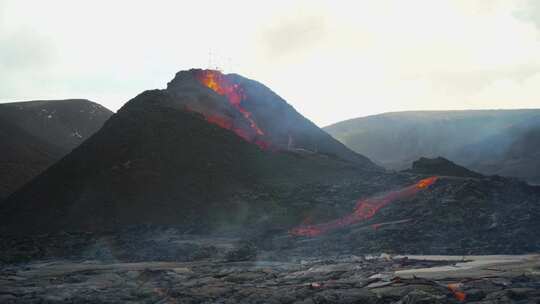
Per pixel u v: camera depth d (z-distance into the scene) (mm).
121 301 25062
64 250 50000
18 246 52281
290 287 25703
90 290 27750
